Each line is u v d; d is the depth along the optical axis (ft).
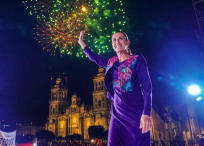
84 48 10.14
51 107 402.11
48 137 299.79
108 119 304.71
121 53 8.07
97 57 9.58
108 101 319.88
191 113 268.82
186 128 254.06
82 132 336.70
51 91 416.05
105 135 244.83
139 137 6.56
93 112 325.21
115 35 8.26
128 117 6.86
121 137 6.74
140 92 7.22
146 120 6.15
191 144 189.06
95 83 341.00
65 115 373.61
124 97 7.13
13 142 65.92
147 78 6.99
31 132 387.75
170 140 233.96
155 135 225.76
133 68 7.41
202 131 273.33
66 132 361.30
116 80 7.64
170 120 250.16
